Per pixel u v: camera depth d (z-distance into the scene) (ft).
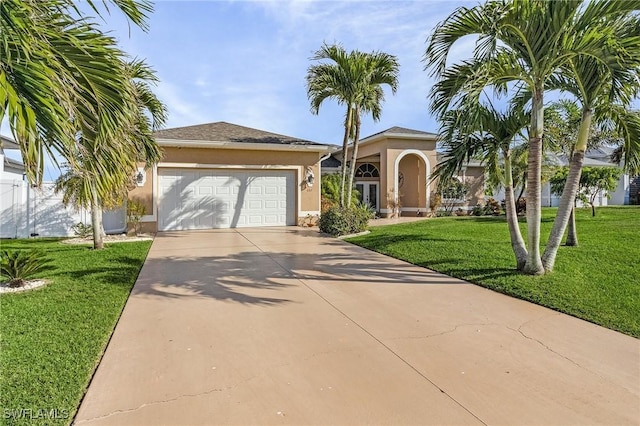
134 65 31.94
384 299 19.17
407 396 10.25
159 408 9.62
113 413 9.38
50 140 10.37
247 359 12.39
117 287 20.71
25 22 9.69
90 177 12.89
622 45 18.21
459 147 25.93
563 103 31.96
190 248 34.32
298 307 17.84
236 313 16.88
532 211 22.08
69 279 22.22
